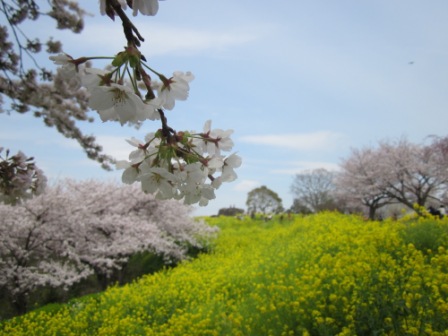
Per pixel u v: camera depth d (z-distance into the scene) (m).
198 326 5.05
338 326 4.08
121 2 0.92
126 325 6.03
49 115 5.93
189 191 0.98
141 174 0.97
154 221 14.66
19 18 4.55
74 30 5.20
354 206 27.56
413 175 21.45
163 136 1.00
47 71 5.23
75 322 6.59
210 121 1.16
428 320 3.31
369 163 22.59
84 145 6.52
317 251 8.51
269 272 7.83
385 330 3.50
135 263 13.92
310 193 37.00
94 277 13.08
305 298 4.76
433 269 4.68
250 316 5.04
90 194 12.75
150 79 0.86
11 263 9.34
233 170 1.15
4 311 9.38
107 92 0.79
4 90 5.29
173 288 8.20
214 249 15.52
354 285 4.56
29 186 2.80
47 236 9.80
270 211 39.19
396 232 7.50
